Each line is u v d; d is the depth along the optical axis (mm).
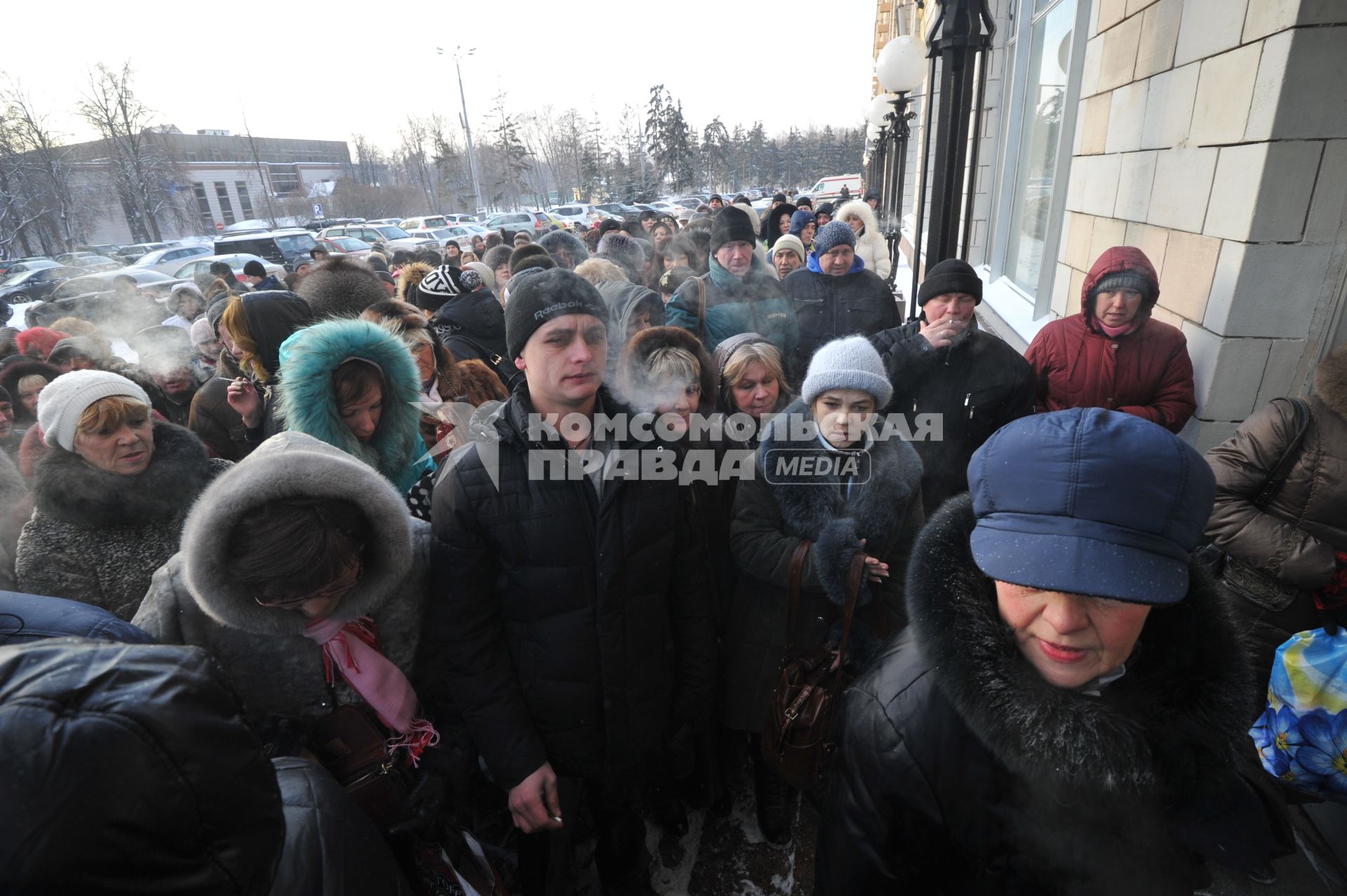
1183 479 613
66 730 443
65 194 33625
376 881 817
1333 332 1952
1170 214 2430
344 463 1068
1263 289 1996
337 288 2408
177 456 1493
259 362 2059
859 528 1572
